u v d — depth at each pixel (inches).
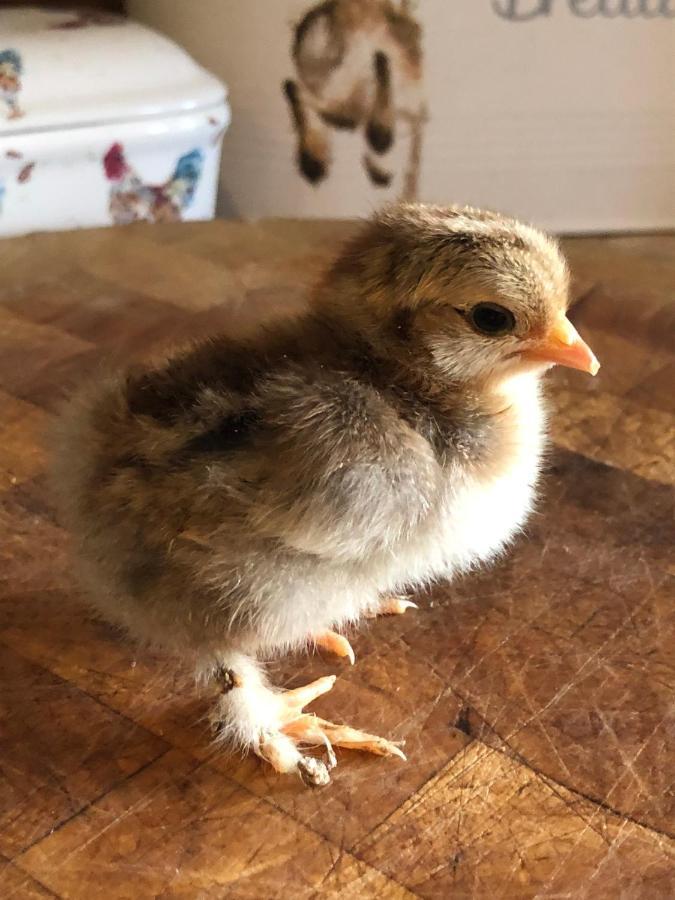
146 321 10.9
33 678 6.8
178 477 5.9
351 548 5.9
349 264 6.4
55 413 8.1
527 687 6.8
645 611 7.5
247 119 14.7
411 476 6.0
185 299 11.4
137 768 6.2
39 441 8.8
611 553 8.1
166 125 13.2
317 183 15.1
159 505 6.0
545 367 6.5
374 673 6.9
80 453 6.5
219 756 6.3
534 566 7.9
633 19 14.3
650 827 5.8
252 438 5.9
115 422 6.4
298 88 14.3
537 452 7.2
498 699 6.7
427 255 6.0
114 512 6.2
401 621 7.4
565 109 14.9
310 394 6.0
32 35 12.9
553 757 6.3
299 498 5.8
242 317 10.5
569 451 9.2
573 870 5.6
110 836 5.7
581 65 14.6
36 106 12.5
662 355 10.7
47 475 7.9
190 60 13.6
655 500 8.7
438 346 6.2
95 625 7.3
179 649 6.6
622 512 8.5
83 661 7.0
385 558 6.3
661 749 6.4
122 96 12.9
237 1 13.8
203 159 14.0
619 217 15.9
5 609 7.3
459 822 5.9
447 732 6.5
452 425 6.4
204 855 5.7
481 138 15.0
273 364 6.3
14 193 13.0
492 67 14.5
